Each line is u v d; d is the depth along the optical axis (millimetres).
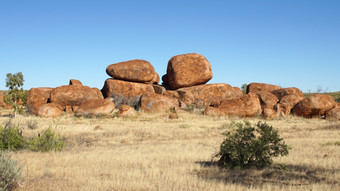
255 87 44875
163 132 19984
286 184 7801
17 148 13094
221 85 42781
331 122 28734
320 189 6969
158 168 9266
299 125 25500
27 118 29297
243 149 9820
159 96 37094
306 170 9211
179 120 29094
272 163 10062
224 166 9938
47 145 12906
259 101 35781
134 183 7391
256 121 28984
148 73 43281
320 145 14258
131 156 11336
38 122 25250
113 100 41406
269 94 37312
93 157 11070
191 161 10859
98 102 33750
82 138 17203
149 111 36094
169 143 15789
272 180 8281
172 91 42031
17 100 34531
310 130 22062
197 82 42594
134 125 24719
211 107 34000
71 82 44844
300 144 14555
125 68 42594
